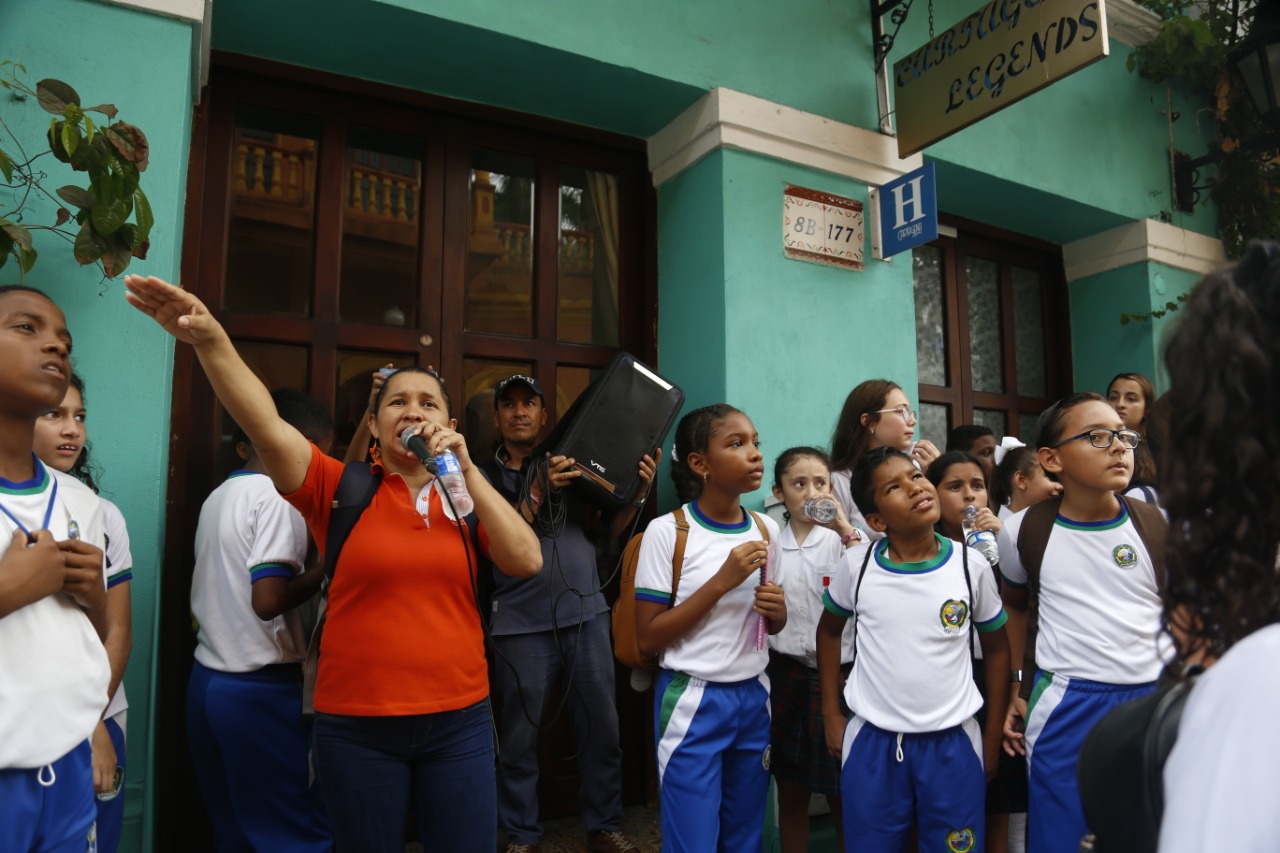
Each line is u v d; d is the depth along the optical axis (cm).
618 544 319
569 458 264
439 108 320
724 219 318
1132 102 446
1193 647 68
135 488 219
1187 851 52
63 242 218
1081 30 280
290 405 242
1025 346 461
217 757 222
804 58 346
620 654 224
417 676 165
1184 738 57
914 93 344
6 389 143
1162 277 443
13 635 135
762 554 205
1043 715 201
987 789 228
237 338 284
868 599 212
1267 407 62
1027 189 402
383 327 304
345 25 277
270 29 278
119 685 188
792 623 256
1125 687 193
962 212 429
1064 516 213
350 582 168
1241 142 457
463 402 317
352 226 306
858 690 210
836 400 334
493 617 273
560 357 334
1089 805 67
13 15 222
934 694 201
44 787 137
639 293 355
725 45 328
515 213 337
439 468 164
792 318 328
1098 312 458
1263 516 62
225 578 219
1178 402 68
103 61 231
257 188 294
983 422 438
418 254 316
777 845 293
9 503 142
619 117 342
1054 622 206
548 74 309
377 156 315
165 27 240
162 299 153
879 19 363
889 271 355
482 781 173
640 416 275
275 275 293
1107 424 203
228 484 229
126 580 193
